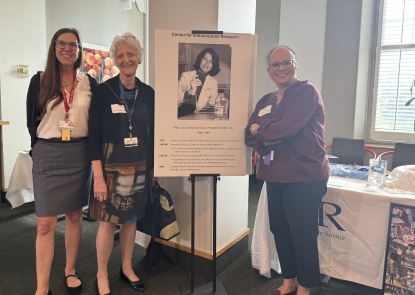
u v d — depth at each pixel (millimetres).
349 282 2303
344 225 2127
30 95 1845
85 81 1944
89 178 2020
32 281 2268
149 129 2010
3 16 3916
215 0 2176
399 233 1887
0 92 3973
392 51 4375
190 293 2117
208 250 2334
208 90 1871
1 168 4066
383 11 4387
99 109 1870
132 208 1928
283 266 2062
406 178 2086
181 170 1913
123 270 2236
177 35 1816
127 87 1948
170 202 2160
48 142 1848
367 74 4535
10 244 2885
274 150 1854
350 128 4500
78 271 2396
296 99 1771
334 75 4543
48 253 1927
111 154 1874
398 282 1896
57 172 1874
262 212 2324
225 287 2234
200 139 1901
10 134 4105
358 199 2051
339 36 4465
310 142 1792
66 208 1924
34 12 4203
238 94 1895
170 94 1848
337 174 2441
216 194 2188
